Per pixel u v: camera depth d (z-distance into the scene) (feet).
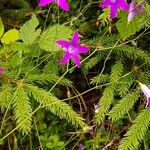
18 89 1.83
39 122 2.05
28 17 2.29
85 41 2.11
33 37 1.83
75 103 2.19
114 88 1.93
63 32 1.82
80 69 2.25
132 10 1.83
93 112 2.15
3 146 2.04
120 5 1.80
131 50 2.03
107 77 2.01
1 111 2.02
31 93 2.00
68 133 2.08
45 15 2.38
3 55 1.99
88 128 1.86
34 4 2.46
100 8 2.35
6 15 2.25
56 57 2.05
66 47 1.79
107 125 2.10
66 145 2.08
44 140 2.03
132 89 2.01
